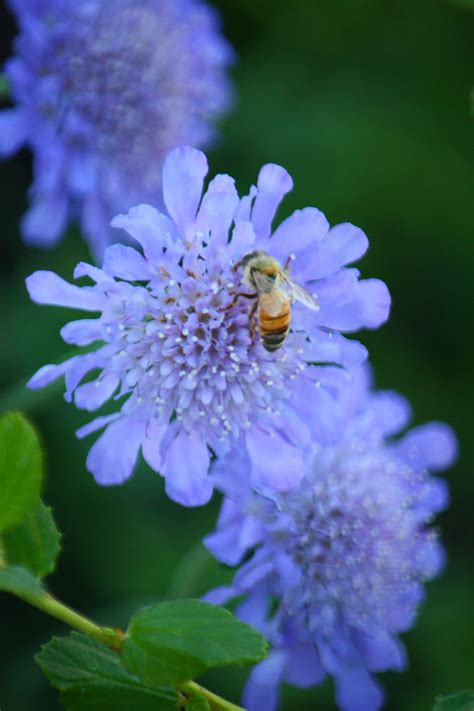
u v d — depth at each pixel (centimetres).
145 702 31
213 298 38
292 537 38
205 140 51
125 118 48
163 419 37
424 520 40
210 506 54
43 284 37
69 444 52
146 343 37
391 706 54
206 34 50
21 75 46
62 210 48
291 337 38
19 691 51
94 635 31
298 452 37
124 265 37
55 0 47
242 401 37
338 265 37
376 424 40
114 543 53
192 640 31
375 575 39
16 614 53
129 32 48
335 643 39
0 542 31
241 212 37
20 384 42
